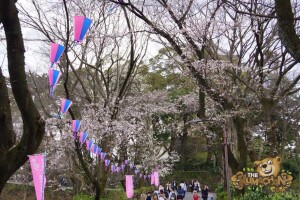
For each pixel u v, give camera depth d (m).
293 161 30.77
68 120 12.38
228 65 12.45
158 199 21.22
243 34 13.23
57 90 15.27
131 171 20.25
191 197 31.75
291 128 23.38
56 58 5.07
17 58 4.14
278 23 4.37
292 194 12.82
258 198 12.90
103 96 13.05
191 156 41.56
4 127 4.24
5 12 4.03
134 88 26.02
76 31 4.58
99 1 11.84
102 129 12.70
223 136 14.85
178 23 11.14
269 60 14.91
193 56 13.16
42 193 5.34
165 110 23.88
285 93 13.09
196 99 22.88
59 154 15.21
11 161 4.13
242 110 13.22
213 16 11.16
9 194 24.19
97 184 10.44
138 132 19.00
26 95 4.19
